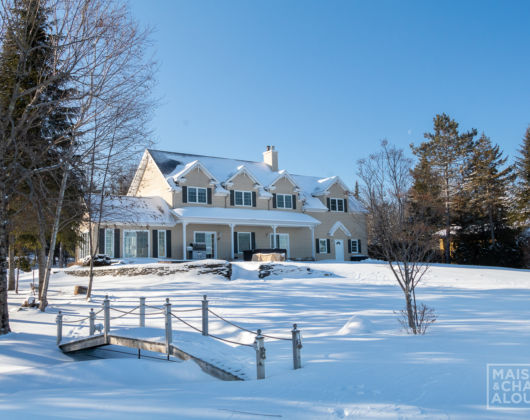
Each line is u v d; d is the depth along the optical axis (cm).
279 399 571
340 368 709
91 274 2122
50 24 1533
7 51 1409
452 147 5097
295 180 4631
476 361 704
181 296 2070
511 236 4794
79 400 615
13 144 1493
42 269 1969
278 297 1994
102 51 1547
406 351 806
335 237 4406
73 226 2378
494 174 4984
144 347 998
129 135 1766
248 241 3872
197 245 3506
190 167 3572
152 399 609
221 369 796
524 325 1088
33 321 1542
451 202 4828
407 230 1289
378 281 2639
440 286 2455
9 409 571
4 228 1352
